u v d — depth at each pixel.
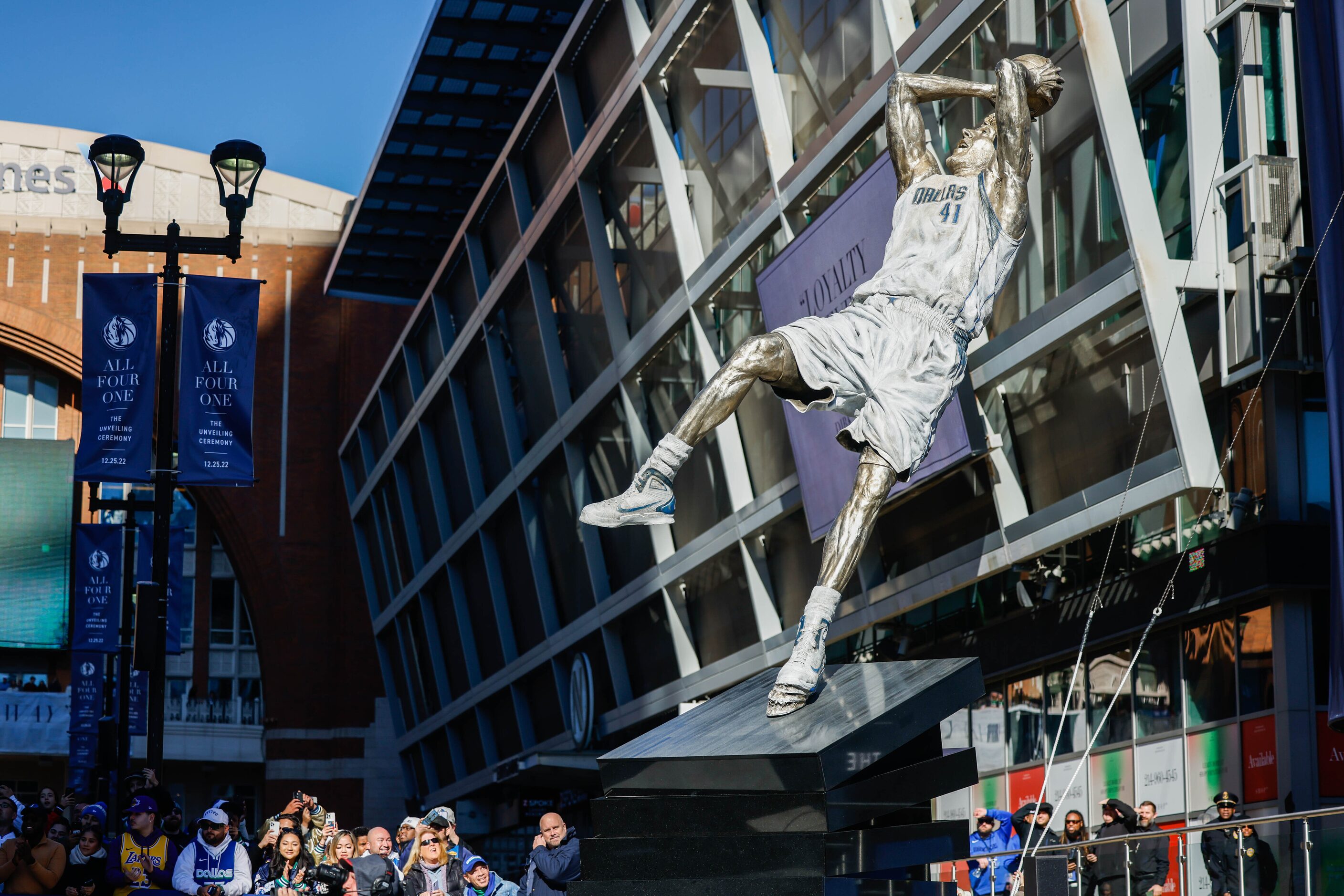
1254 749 14.61
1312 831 7.02
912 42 17.23
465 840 40.53
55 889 10.34
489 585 35.59
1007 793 19.17
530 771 29.41
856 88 18.86
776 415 21.42
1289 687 14.10
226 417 15.33
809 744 4.45
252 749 49.56
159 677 14.30
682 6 22.45
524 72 35.56
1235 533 14.62
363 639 50.00
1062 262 15.56
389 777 49.22
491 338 33.41
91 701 28.55
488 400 34.66
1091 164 14.88
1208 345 14.54
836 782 4.39
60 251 50.19
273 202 52.31
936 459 16.50
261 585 49.88
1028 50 15.58
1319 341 13.64
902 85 5.60
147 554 36.00
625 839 4.57
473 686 38.00
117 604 19.69
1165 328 13.73
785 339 4.93
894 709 4.65
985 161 5.44
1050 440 16.03
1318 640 14.23
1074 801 17.64
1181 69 14.55
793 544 21.92
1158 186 14.98
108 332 15.33
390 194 41.44
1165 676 16.16
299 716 49.31
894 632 21.59
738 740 4.66
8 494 49.62
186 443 15.18
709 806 4.53
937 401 5.08
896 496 17.80
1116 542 16.59
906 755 4.83
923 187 5.39
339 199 52.84
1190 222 14.26
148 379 15.29
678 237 23.59
